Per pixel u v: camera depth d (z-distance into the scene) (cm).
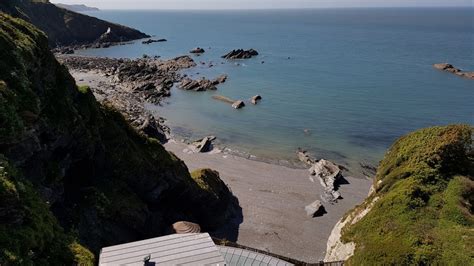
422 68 13712
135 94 9425
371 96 9919
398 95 10031
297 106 9019
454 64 14688
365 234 3141
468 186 3156
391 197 3238
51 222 2375
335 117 8312
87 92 3628
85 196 3166
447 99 9719
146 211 3581
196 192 4291
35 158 2709
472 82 11531
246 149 6681
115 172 3650
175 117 8138
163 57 15725
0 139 2288
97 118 3597
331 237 3878
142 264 2045
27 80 2767
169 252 2164
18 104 2566
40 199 2425
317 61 15125
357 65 14250
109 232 3091
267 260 2577
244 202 4994
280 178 5644
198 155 6291
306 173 5838
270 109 8775
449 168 3388
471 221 2877
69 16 19112
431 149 3494
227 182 5447
